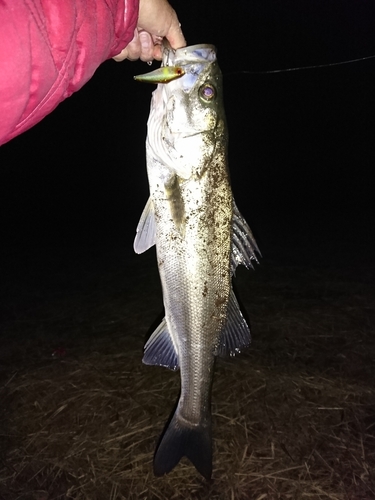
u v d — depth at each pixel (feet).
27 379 2.82
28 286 4.35
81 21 0.92
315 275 4.22
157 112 1.48
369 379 2.71
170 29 1.38
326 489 2.03
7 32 0.75
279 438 2.31
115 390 2.71
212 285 1.62
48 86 0.87
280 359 2.92
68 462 2.21
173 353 1.71
